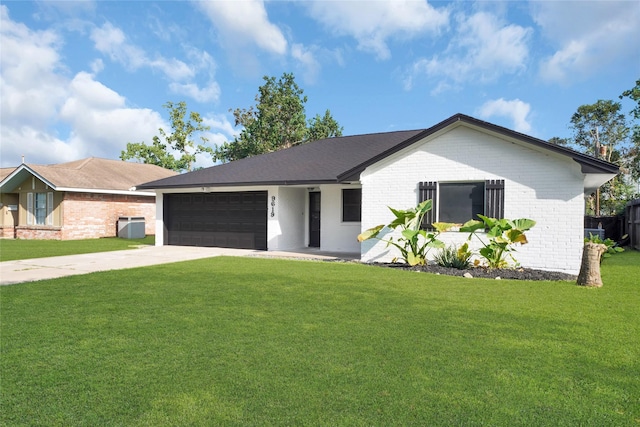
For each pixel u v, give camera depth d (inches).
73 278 301.7
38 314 199.2
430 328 176.4
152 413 105.0
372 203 431.2
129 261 414.9
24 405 109.2
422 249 385.4
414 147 412.2
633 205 634.2
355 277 308.3
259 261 407.2
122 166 994.1
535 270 353.4
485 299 234.4
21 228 824.3
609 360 141.6
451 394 115.6
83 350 149.8
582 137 1417.3
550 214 354.9
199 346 153.9
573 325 182.4
